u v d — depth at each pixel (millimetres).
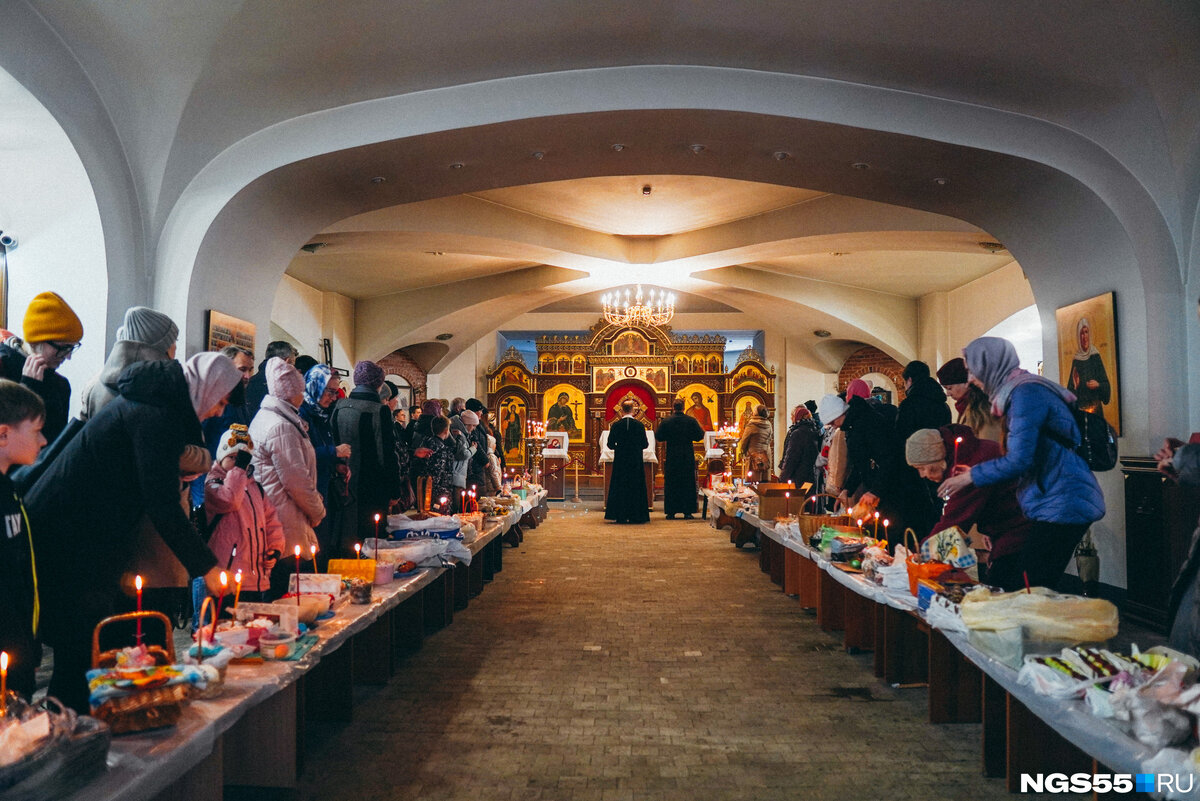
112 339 5988
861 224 10141
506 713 3822
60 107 5422
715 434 17047
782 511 7438
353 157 6598
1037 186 6574
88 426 2369
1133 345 6309
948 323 14680
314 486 3619
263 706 2820
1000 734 3078
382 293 15102
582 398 18438
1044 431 3197
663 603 6488
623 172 7562
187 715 2033
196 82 5895
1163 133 5875
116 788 1584
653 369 18297
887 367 17422
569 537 10820
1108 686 2076
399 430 6668
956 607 2836
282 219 7164
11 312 5883
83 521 2328
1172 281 6148
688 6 5562
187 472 2910
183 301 6332
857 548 4590
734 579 7609
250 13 5426
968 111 6293
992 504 3559
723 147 6934
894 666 4336
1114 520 6551
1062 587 7289
